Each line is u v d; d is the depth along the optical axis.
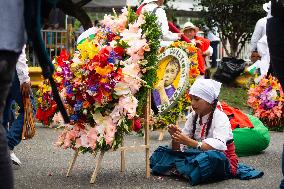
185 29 11.33
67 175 5.83
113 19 5.84
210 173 5.55
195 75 8.15
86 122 5.50
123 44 5.49
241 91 16.58
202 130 5.82
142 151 7.44
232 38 20.75
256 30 12.02
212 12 20.44
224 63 18.09
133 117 5.57
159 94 7.80
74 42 16.78
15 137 6.16
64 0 3.54
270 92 9.84
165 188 5.37
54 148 7.55
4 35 3.13
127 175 5.92
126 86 5.42
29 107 6.07
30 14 3.24
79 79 5.38
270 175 6.09
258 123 7.55
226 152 5.81
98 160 5.57
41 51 3.32
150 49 5.71
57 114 5.64
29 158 6.82
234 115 7.43
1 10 3.16
